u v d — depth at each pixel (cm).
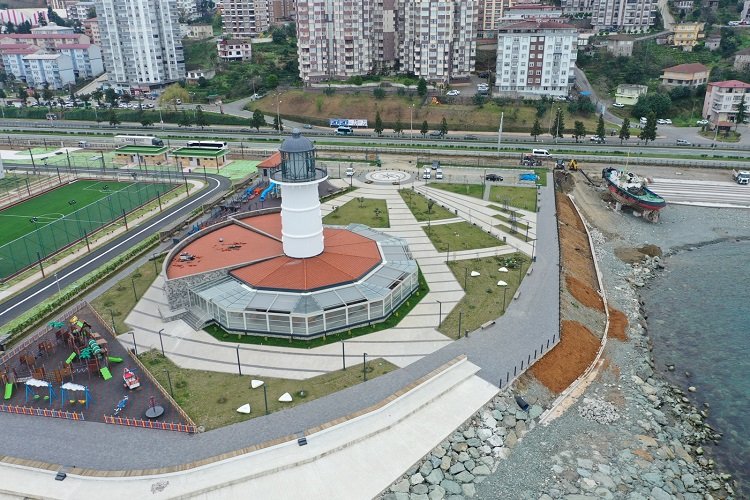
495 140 17362
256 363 6203
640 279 9194
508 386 5819
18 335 6738
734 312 8131
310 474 4678
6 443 5003
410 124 19450
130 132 19050
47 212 11288
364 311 6875
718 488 4997
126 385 5738
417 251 9269
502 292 7825
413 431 5197
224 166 14888
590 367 6488
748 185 13462
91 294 7788
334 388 5750
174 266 7588
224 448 4916
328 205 11650
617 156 15338
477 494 4691
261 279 7162
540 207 11462
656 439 5500
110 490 4466
